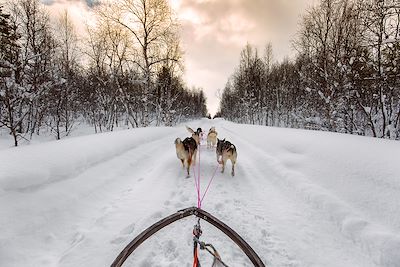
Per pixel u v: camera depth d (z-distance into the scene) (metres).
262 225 4.32
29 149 6.05
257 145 11.30
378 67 10.34
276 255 3.55
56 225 3.97
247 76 39.75
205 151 10.97
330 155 6.38
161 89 25.16
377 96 11.25
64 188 4.82
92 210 4.73
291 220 4.46
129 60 19.88
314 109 21.73
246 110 40.94
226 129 24.38
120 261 2.40
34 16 19.17
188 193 5.71
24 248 3.34
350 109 15.87
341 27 15.75
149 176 6.89
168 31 20.17
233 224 4.33
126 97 21.41
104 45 21.22
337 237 3.84
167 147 11.64
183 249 3.64
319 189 5.14
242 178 6.98
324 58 17.05
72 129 23.66
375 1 9.80
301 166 6.59
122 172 6.84
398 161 4.86
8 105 12.36
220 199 5.40
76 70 23.69
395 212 3.72
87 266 3.23
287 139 9.52
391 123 11.05
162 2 18.91
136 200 5.19
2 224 3.40
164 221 2.78
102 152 7.45
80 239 3.79
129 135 11.21
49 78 18.22
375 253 3.30
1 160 4.83
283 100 37.03
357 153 5.86
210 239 3.88
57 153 6.04
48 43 19.30
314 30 19.16
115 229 4.06
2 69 12.70
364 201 4.26
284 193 5.66
